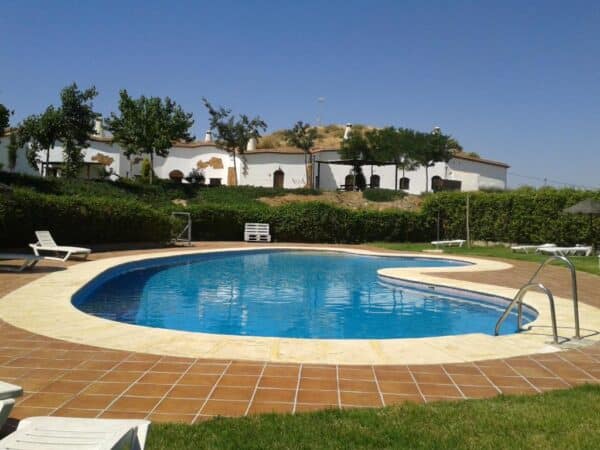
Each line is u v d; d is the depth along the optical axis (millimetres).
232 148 43500
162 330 6383
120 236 21375
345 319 9328
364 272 16078
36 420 2615
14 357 5078
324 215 28656
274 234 28547
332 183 45438
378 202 37750
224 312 9719
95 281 11312
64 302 8164
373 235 29422
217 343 5758
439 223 29219
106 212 20312
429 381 4543
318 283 13641
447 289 11461
